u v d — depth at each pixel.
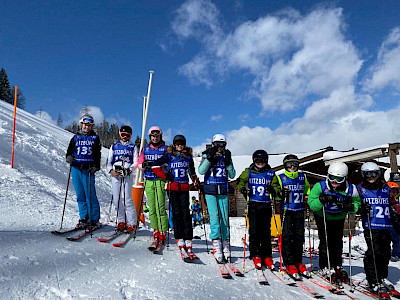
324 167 15.93
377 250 3.51
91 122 4.45
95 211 4.48
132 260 3.32
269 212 3.92
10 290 2.24
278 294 2.99
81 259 3.12
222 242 3.82
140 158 4.29
